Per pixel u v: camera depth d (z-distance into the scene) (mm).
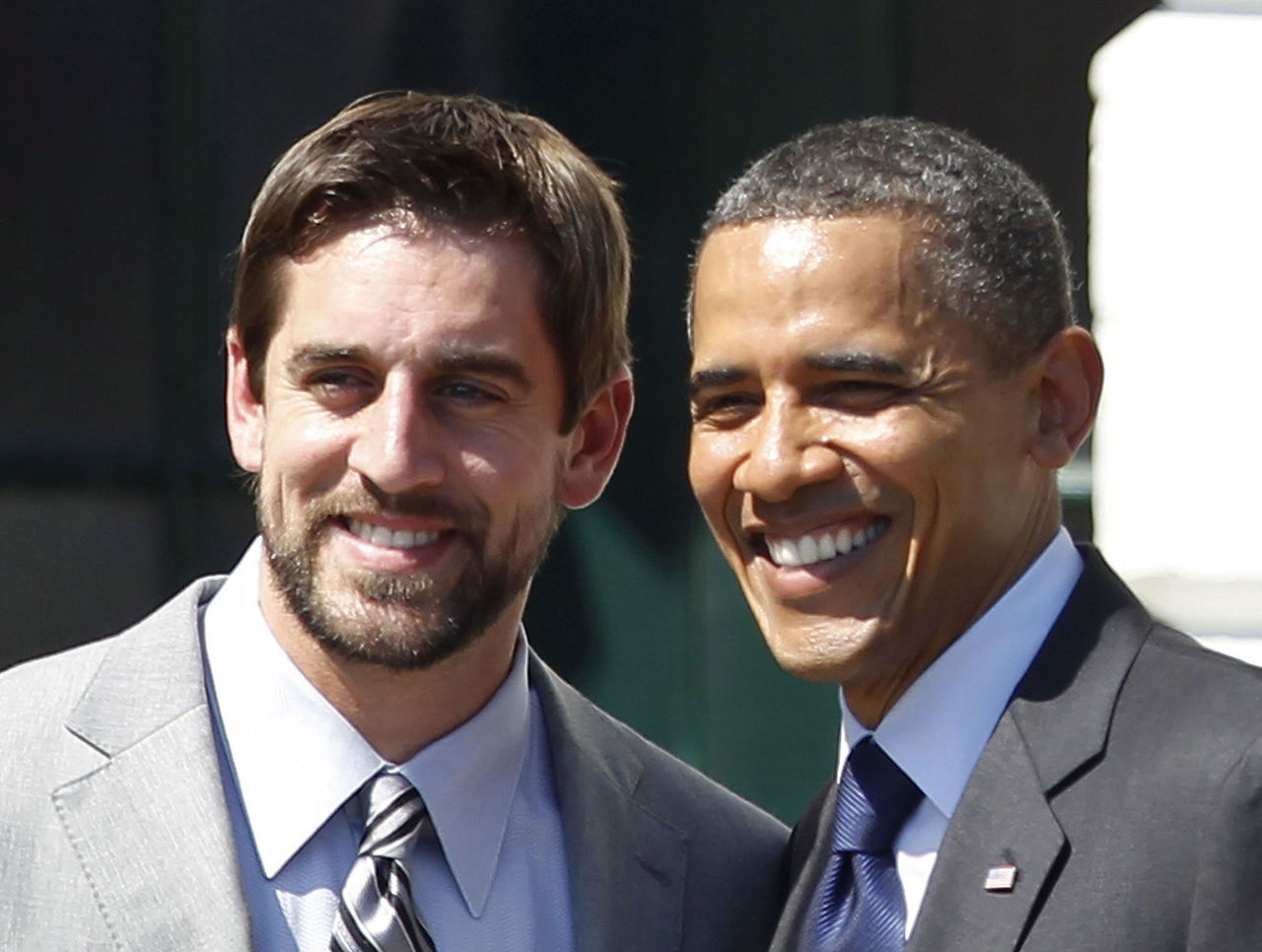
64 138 17875
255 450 10086
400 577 9477
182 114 17938
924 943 8703
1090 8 18844
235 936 9203
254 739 9914
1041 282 9234
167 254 17969
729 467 9383
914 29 18266
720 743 17922
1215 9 20703
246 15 17953
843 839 9422
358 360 9453
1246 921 8133
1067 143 19203
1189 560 20734
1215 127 20656
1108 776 8656
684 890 10531
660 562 18031
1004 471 9203
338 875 9820
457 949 9930
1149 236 20703
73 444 17906
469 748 10016
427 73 17984
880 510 9102
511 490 9664
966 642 9250
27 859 9383
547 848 10344
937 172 9125
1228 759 8367
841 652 9281
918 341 8977
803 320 9016
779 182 9227
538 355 9742
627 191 17891
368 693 9820
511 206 9656
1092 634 9141
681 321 17922
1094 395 9367
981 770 8953
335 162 9570
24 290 17891
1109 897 8383
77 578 17891
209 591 10656
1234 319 20781
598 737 10828
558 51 17953
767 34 17891
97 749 9648
